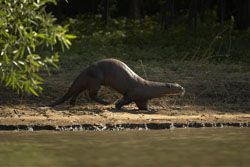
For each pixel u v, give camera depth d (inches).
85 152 460.1
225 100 938.1
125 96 823.7
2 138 552.4
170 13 1700.3
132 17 1881.2
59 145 502.3
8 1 442.0
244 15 1743.4
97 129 639.1
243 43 1518.2
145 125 657.0
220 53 1392.7
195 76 1098.1
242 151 473.1
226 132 615.2
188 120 694.5
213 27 1684.3
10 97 877.2
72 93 835.4
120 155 444.5
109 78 818.8
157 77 1071.6
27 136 569.6
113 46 1464.1
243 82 1040.2
